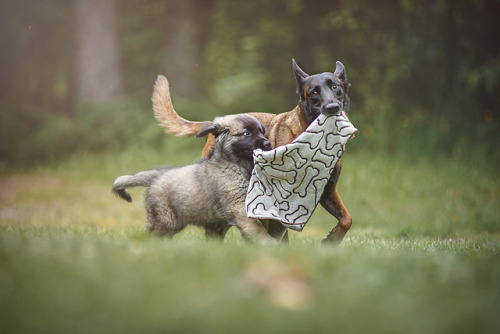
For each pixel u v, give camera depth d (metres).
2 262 3.75
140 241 5.95
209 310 2.97
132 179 6.99
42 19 25.05
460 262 4.16
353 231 10.57
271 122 6.84
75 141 19.97
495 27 17.83
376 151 16.61
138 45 21.89
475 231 10.80
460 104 17.72
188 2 20.41
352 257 4.26
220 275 3.56
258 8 19.64
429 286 3.50
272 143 6.63
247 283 3.40
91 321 2.88
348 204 12.97
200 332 2.77
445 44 18.27
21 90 25.42
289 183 5.83
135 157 17.92
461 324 2.90
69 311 2.99
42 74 25.30
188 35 20.44
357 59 19.06
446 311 3.05
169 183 6.75
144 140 18.83
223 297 3.16
